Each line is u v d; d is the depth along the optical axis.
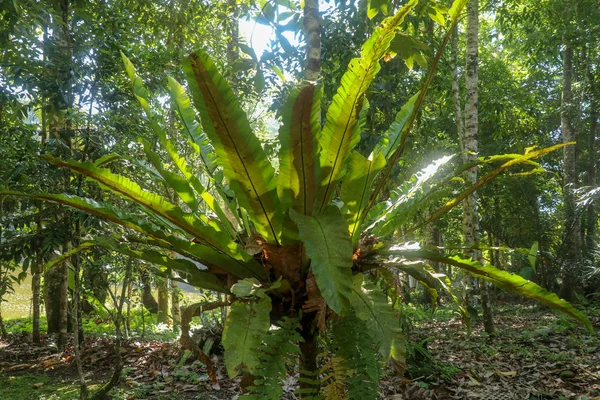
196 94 1.29
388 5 2.85
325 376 1.49
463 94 10.53
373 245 1.64
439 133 10.29
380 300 1.41
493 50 13.01
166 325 8.00
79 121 4.11
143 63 5.27
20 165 4.18
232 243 1.51
